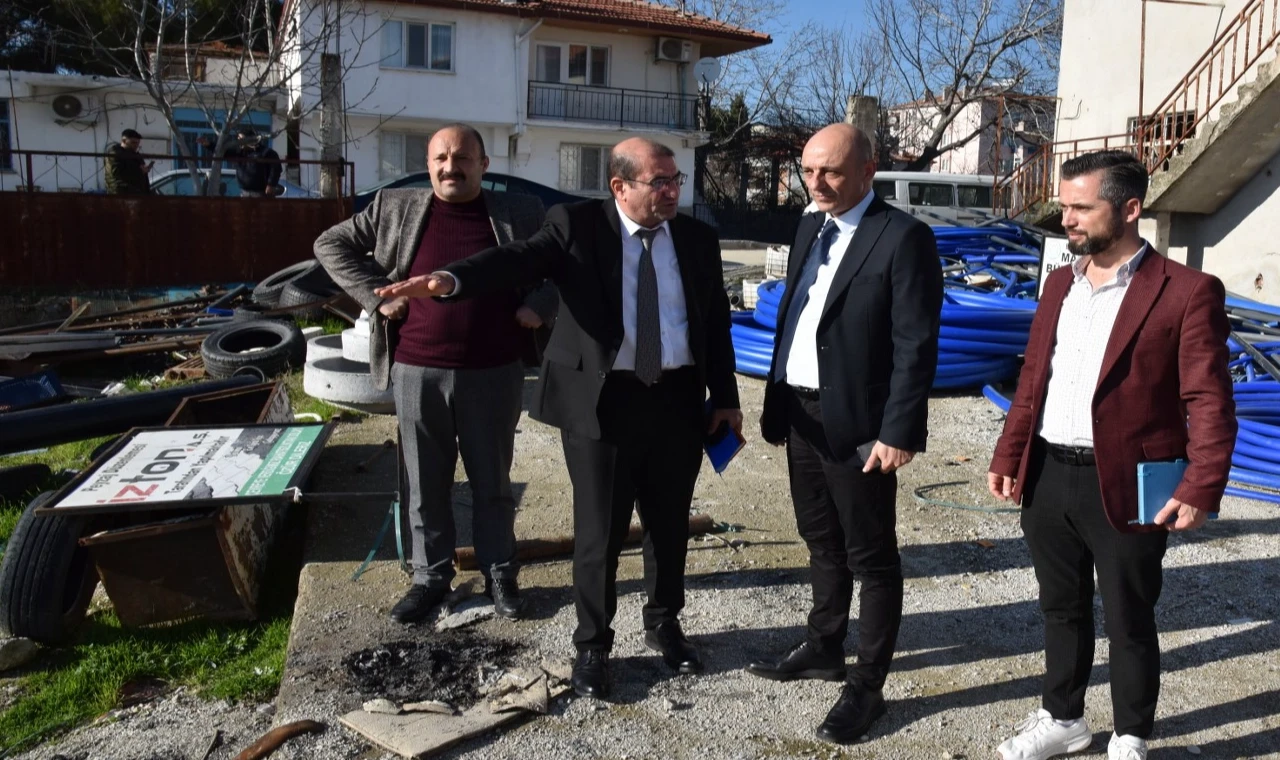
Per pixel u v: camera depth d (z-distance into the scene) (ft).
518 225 12.48
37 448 18.65
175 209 37.88
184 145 45.34
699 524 16.03
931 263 9.98
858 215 10.36
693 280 11.01
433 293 9.87
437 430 12.60
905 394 9.76
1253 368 24.21
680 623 13.01
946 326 25.73
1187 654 12.48
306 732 10.41
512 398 12.77
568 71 82.69
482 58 76.69
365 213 12.63
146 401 19.53
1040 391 9.62
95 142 69.05
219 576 13.28
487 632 12.56
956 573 14.89
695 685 11.43
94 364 29.50
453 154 12.01
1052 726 10.04
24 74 65.82
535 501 17.42
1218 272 38.27
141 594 13.21
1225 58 41.86
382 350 12.60
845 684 10.97
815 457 10.82
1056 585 9.84
